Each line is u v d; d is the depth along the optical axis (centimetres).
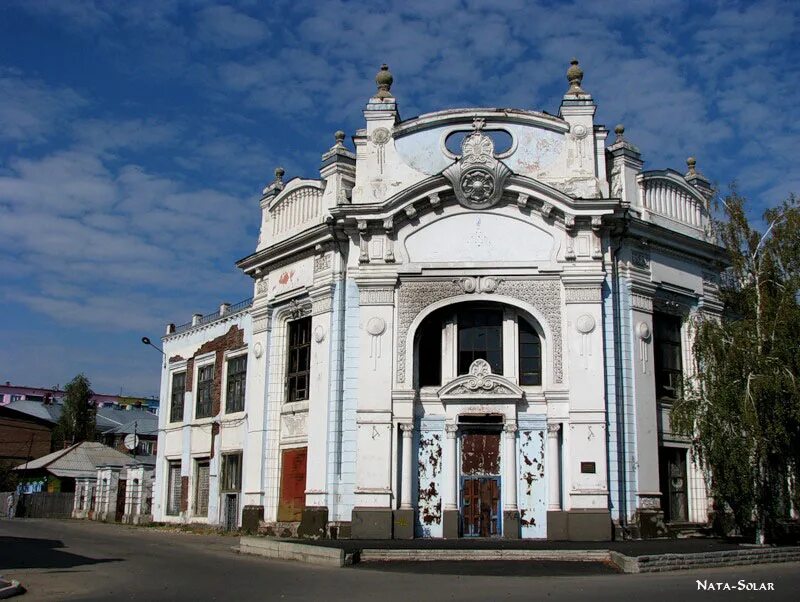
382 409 2658
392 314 2722
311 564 1992
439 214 2773
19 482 6072
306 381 3017
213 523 3425
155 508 3934
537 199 2717
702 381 2327
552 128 2812
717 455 2198
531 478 2639
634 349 2733
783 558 2061
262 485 3039
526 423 2673
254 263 3266
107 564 2005
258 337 3200
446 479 2648
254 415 3125
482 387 2675
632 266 2788
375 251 2764
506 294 2708
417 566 1911
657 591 1413
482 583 1573
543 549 2098
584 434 2578
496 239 2741
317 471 2762
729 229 2448
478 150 2780
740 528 2625
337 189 2970
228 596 1404
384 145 2858
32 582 1642
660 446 2773
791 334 2262
